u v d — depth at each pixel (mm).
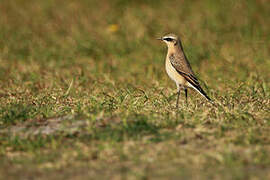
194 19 34406
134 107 17438
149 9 37125
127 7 37500
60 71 25781
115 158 12914
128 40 31125
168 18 35094
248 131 14633
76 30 33562
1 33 32812
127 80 23781
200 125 15211
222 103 18250
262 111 17062
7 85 23062
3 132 15234
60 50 29797
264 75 23812
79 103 17906
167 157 12773
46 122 16031
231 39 30734
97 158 12984
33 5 39156
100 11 37281
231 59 27156
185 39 30938
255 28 32312
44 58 28391
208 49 29000
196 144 13695
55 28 34094
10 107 17312
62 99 19328
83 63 27703
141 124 15117
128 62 27453
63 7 38406
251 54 27859
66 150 13656
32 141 14305
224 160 12312
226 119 15938
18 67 26703
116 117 16078
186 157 12711
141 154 13047
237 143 13727
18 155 13453
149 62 27297
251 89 20688
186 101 18547
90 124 15289
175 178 11352
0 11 37719
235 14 34812
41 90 21750
